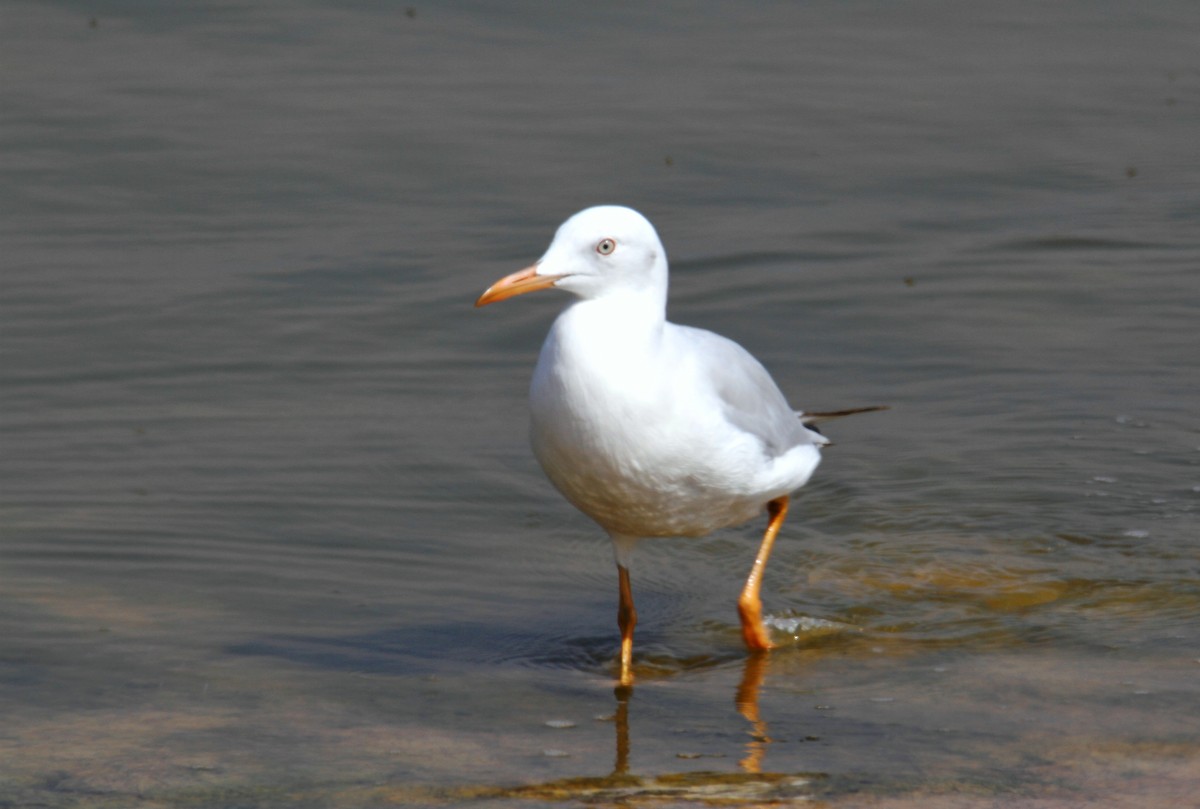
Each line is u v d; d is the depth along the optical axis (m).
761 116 21.02
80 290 15.59
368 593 9.94
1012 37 24.48
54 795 6.94
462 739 7.66
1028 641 9.04
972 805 6.72
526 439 12.66
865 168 19.45
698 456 8.30
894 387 13.73
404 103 20.97
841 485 11.73
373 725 7.85
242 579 10.08
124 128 19.75
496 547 10.77
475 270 16.28
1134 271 16.36
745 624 9.09
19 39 22.39
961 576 10.12
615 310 8.12
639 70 22.53
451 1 24.81
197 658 8.80
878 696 8.20
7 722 7.82
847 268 16.44
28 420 12.88
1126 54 23.84
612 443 8.14
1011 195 18.72
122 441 12.47
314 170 18.88
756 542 10.85
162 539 10.66
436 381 13.90
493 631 9.39
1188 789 6.86
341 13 24.19
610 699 8.28
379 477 11.86
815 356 14.42
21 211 17.59
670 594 10.06
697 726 7.82
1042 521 11.01
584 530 11.08
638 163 19.38
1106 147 20.34
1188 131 20.91
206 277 16.02
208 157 19.08
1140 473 11.86
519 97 21.34
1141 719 7.72
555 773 7.18
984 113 21.41
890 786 6.95
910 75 22.78
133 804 6.85
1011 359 14.26
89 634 9.11
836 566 10.36
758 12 25.16
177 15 23.72
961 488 11.63
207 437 12.57
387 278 16.09
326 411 13.17
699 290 15.85
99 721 7.86
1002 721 7.75
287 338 14.68
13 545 10.48
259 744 7.56
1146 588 9.87
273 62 22.22
